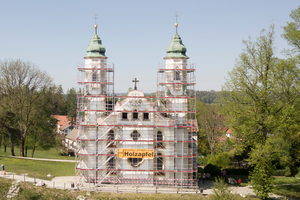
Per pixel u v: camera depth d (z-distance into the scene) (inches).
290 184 2346.2
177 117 2229.3
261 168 1964.8
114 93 2231.8
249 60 2059.5
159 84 2225.6
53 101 3225.9
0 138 2974.9
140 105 2146.9
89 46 2237.9
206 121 3430.1
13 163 2583.7
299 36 1929.1
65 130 5310.0
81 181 2153.1
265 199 1990.7
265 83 1985.7
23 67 2989.7
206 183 2294.5
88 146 2155.5
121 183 2139.5
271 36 2020.2
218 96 2679.6
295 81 1962.4
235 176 2581.2
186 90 2267.5
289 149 2635.3
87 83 2188.7
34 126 3139.8
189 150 2194.9
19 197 1940.2
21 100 3038.9
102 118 2166.6
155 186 2123.5
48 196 1931.6
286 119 1957.4
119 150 2095.2
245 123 2005.4
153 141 2121.1
